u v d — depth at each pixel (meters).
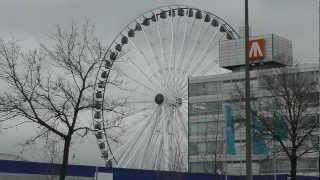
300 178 89.50
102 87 80.94
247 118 36.31
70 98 43.53
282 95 59.00
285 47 146.12
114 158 87.56
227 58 153.12
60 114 42.44
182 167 99.69
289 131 57.75
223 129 132.38
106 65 81.81
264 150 57.25
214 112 147.38
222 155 129.50
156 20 98.19
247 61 37.00
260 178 93.75
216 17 102.31
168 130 93.69
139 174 73.62
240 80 140.88
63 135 42.09
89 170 68.38
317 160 125.81
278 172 115.12
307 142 82.44
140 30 97.31
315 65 96.56
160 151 93.00
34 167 65.00
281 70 62.38
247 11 37.38
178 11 99.06
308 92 59.28
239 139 117.12
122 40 96.75
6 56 43.38
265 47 143.75
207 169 133.62
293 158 57.31
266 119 63.03
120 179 71.12
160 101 93.50
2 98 41.88
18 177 63.66
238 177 84.88
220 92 147.25
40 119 41.88
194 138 147.62
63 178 41.38
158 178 75.94
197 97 151.25
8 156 72.00
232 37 103.81
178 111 94.31
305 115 61.50
